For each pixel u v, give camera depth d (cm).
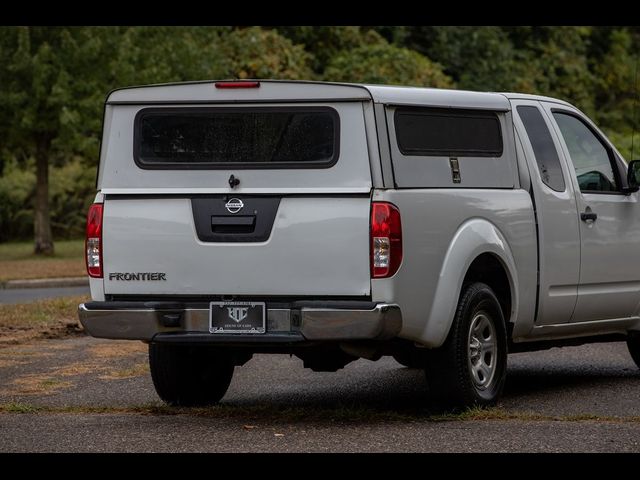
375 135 954
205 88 996
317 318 938
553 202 1134
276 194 967
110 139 1023
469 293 1016
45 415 1039
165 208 997
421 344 982
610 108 5550
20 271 3256
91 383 1244
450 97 1028
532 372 1345
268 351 1028
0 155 4741
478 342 1034
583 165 1199
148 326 987
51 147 4428
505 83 5041
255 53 4425
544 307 1126
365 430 941
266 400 1147
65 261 3744
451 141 1023
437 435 913
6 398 1148
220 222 980
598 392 1178
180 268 990
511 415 1002
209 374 1106
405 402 1123
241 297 977
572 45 5416
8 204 5344
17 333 1675
